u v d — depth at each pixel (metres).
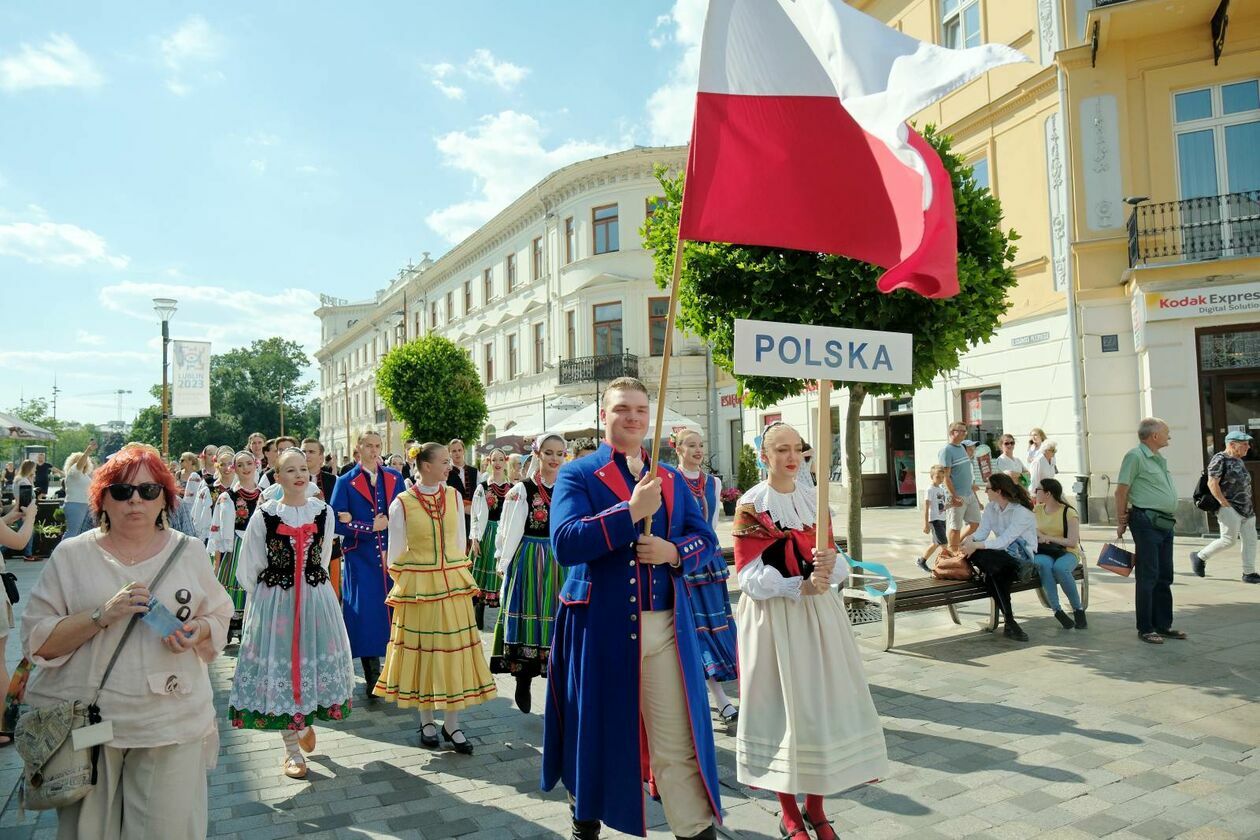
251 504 7.47
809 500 3.47
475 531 8.02
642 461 3.04
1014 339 14.81
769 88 3.22
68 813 2.44
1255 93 12.57
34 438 17.70
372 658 5.74
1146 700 4.93
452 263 39.00
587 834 2.80
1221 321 12.12
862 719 3.18
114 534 2.59
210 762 2.72
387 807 3.76
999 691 5.20
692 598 5.04
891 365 3.21
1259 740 4.26
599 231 27.72
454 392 26.69
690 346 26.19
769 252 6.32
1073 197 13.52
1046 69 13.98
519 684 5.35
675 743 2.74
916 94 3.14
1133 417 13.08
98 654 2.47
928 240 3.09
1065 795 3.64
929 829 3.35
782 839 3.34
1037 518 7.09
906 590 6.55
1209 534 12.02
